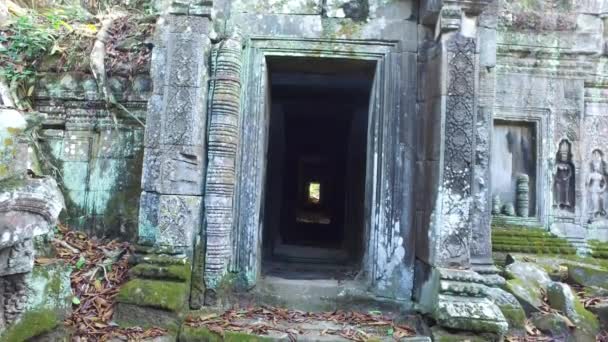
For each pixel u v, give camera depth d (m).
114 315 3.71
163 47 4.38
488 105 4.45
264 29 4.46
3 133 2.60
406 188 4.36
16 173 2.65
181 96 4.05
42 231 2.68
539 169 6.70
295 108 7.76
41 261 3.13
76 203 5.21
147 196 4.29
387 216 4.35
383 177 4.38
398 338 3.63
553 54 6.71
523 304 4.23
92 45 5.51
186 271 3.92
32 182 2.64
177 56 4.08
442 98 3.92
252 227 4.35
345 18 4.48
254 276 4.33
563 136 6.73
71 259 4.38
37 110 5.35
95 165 5.28
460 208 3.86
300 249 7.51
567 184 6.73
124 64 5.38
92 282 4.10
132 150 5.28
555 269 5.38
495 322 3.50
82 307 3.78
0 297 2.66
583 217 6.64
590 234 6.69
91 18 6.29
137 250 4.22
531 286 4.52
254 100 4.42
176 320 3.70
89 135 5.34
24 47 5.43
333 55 4.46
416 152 4.36
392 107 4.41
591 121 6.89
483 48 4.48
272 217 7.00
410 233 4.33
